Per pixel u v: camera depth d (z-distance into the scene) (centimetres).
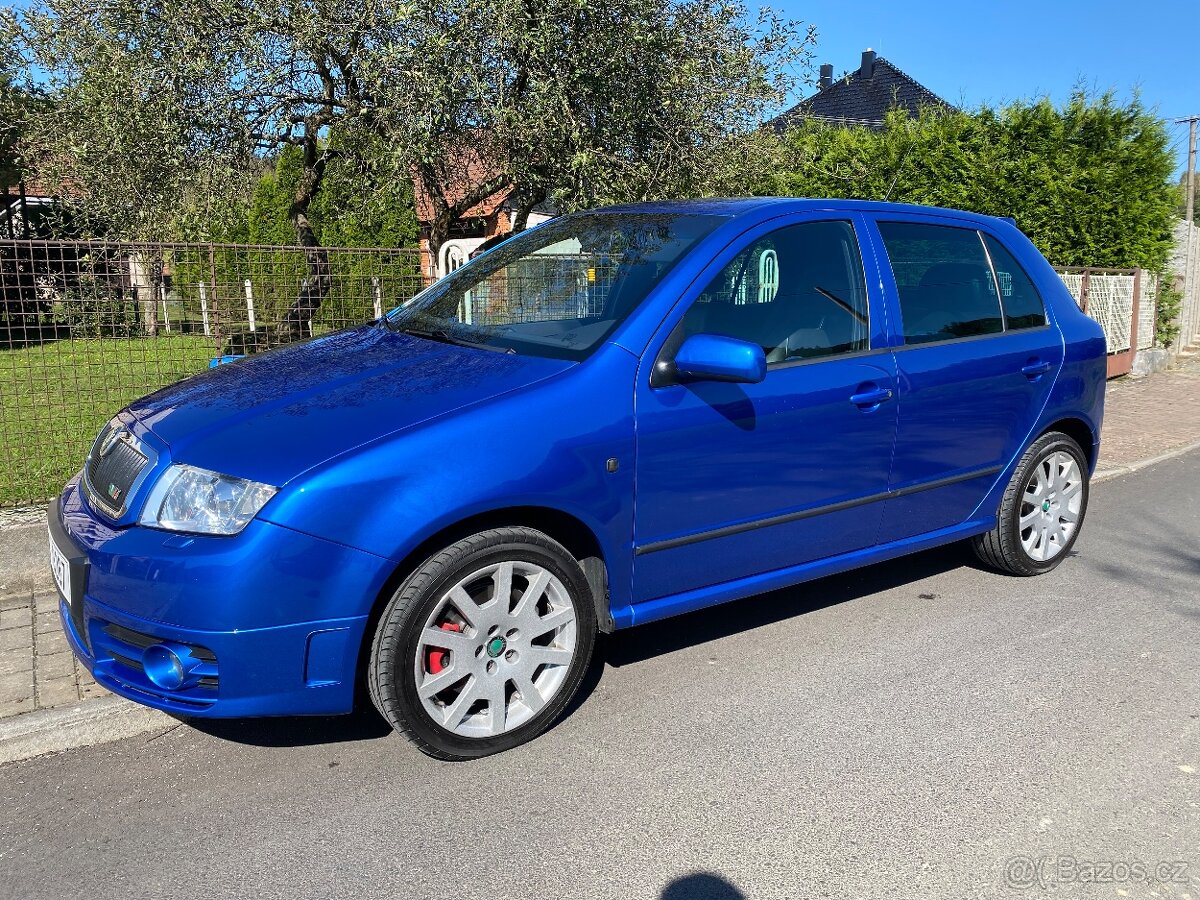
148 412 315
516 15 556
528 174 663
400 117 573
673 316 328
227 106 607
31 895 240
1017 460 452
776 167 806
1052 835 270
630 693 353
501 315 368
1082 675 373
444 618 290
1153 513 616
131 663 275
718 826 272
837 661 383
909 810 281
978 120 1226
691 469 327
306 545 260
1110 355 1158
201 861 254
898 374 385
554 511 302
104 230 745
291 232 1439
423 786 290
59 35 628
